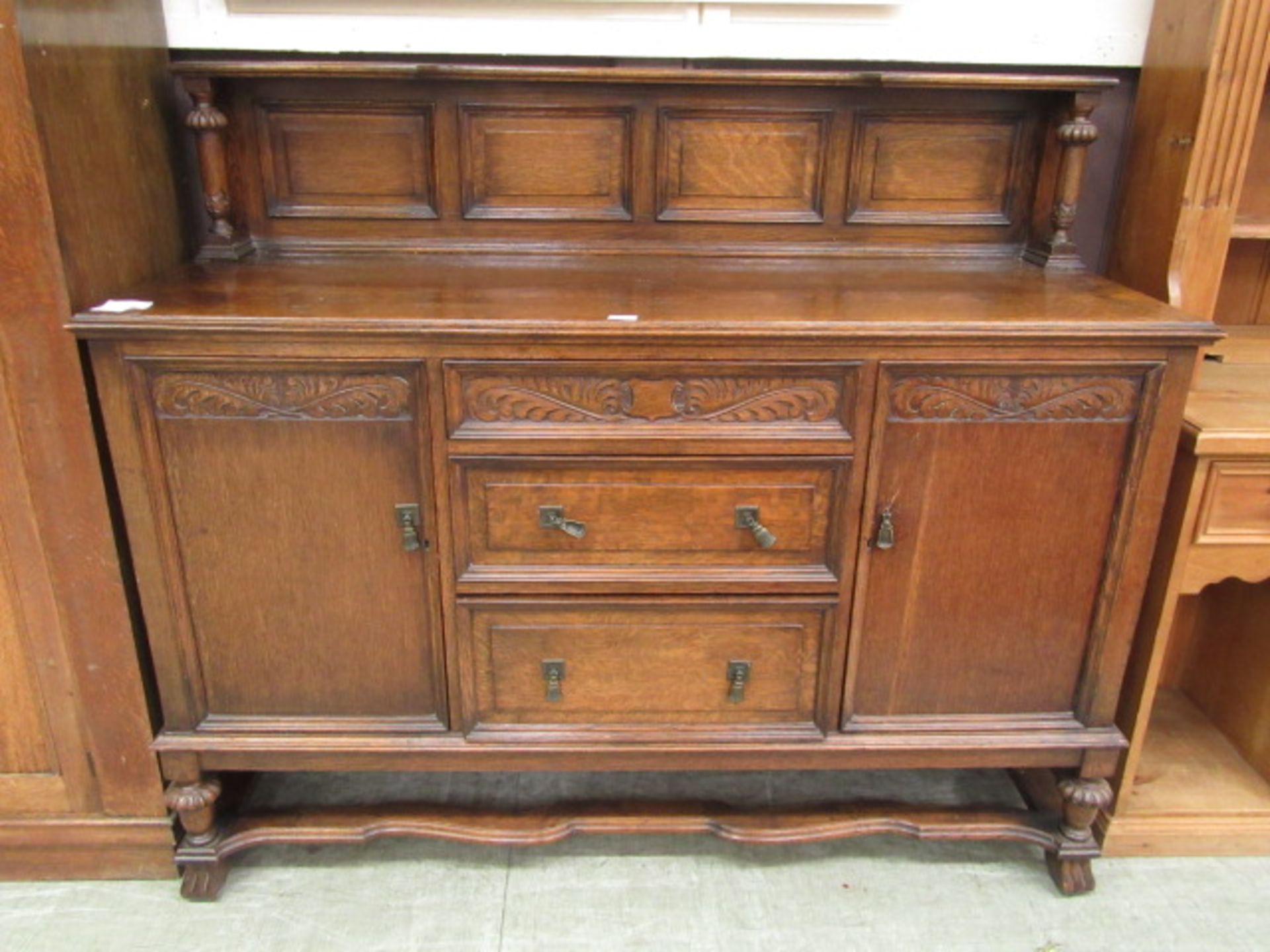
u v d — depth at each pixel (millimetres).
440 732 1544
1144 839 1725
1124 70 1715
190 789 1558
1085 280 1623
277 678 1509
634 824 1652
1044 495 1424
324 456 1367
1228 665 1909
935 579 1469
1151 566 1575
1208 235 1551
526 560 1441
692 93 1646
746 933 1582
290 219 1710
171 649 1472
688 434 1360
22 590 1437
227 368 1311
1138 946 1566
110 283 1409
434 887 1667
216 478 1376
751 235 1742
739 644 1503
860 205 1731
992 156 1712
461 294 1459
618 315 1330
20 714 1525
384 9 1652
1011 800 1878
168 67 1525
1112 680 1542
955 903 1646
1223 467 1463
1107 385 1361
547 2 1654
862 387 1339
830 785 1910
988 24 1684
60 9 1276
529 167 1690
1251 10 1415
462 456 1360
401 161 1684
